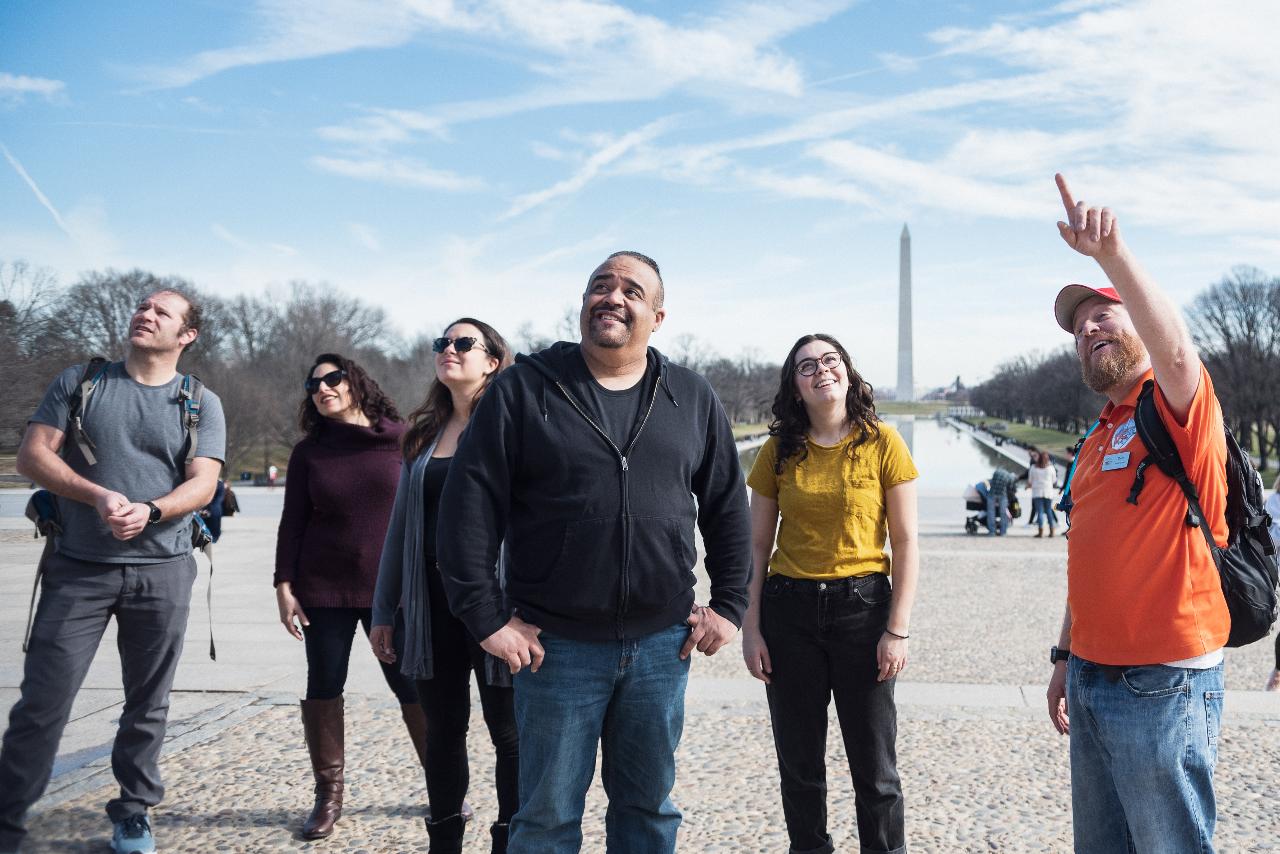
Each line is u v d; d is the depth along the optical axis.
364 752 5.57
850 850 4.23
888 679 3.69
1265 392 51.38
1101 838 3.13
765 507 3.92
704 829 4.50
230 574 13.21
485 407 3.08
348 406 4.70
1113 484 3.03
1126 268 2.73
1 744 3.76
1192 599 2.88
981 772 5.24
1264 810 4.63
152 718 4.09
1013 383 144.38
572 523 3.00
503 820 3.83
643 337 3.12
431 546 3.86
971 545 17.16
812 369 3.73
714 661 8.29
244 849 4.23
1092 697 3.04
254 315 62.50
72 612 3.88
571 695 3.03
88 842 4.07
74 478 3.79
